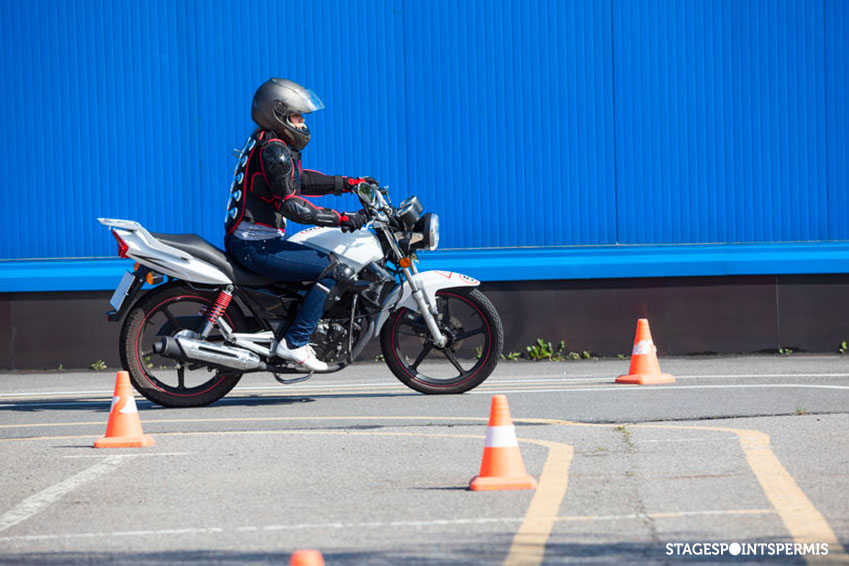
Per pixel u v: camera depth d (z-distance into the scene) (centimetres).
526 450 2311
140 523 1778
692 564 1462
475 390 3434
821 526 1636
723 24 4634
